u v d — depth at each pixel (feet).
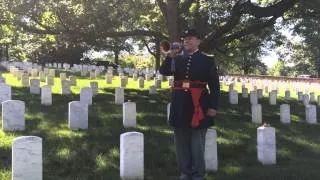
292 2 73.46
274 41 98.22
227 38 80.23
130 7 80.59
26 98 57.31
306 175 30.09
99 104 56.34
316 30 91.76
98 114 48.60
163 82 99.40
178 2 77.82
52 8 75.82
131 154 27.76
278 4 73.92
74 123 41.09
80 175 28.45
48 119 44.29
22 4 73.46
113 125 43.93
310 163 34.53
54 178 27.61
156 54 180.14
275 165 33.55
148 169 30.73
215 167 30.94
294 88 115.96
